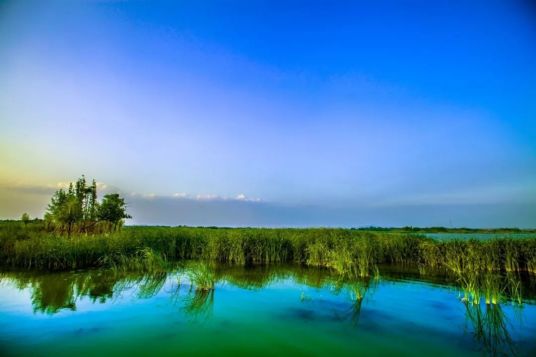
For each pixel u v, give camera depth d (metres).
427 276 14.13
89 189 29.73
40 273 13.71
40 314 8.74
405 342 7.20
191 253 19.56
